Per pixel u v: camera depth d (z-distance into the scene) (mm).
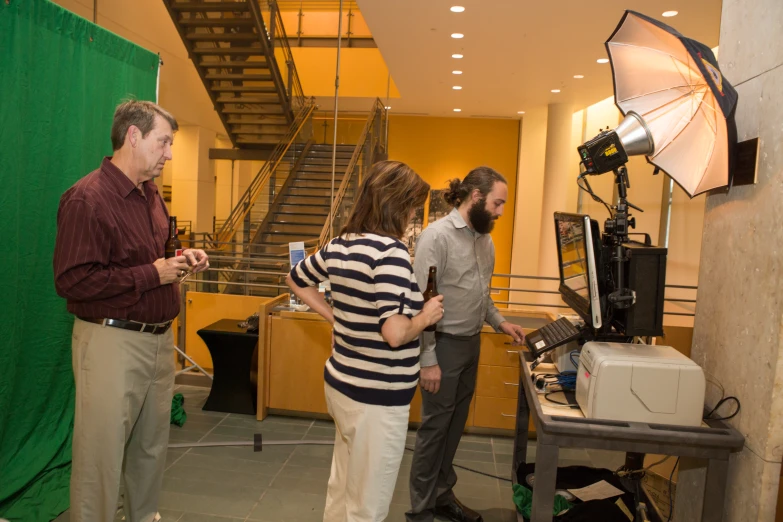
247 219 5828
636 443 1548
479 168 2062
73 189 1694
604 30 4523
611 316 1825
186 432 3207
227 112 6891
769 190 1520
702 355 1866
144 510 2047
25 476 2312
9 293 2178
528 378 1971
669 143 1743
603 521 2000
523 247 8805
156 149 1782
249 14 6277
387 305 1366
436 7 4230
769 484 1476
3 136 2100
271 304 3531
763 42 1581
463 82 6648
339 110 7805
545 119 8539
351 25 7348
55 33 2328
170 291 1913
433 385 1976
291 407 3465
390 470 1456
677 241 5508
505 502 2555
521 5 4086
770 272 1500
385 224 1474
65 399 2580
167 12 6242
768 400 1478
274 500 2482
